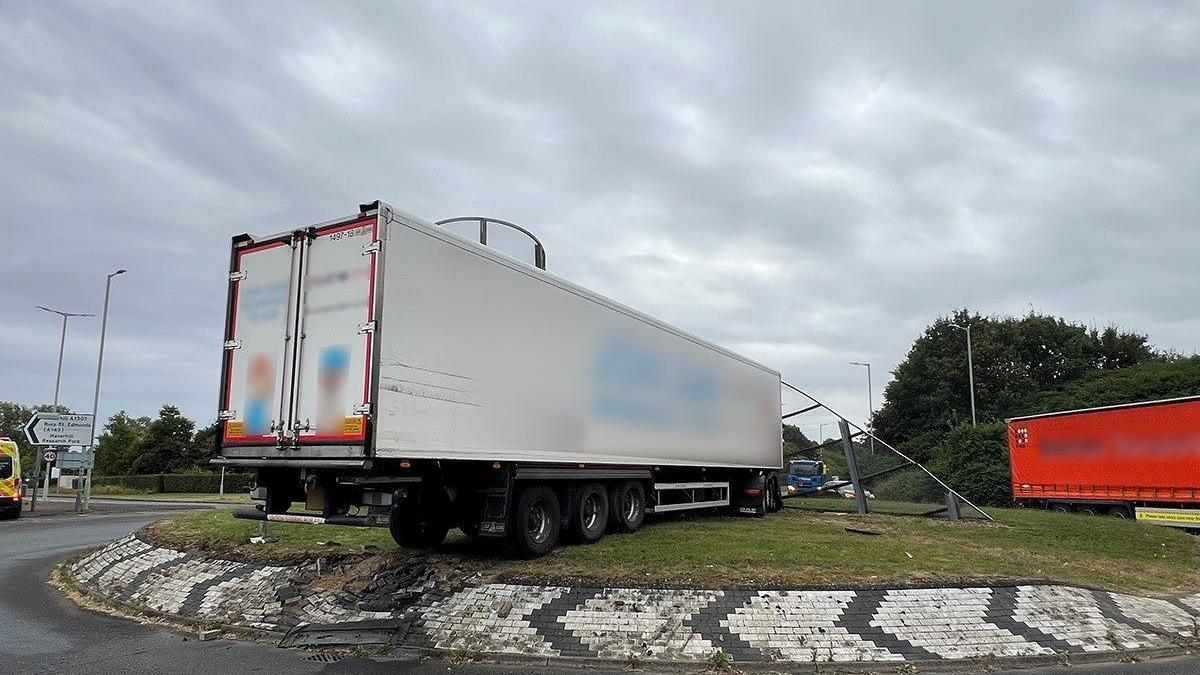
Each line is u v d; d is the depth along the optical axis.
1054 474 27.50
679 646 8.27
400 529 10.97
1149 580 12.74
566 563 10.31
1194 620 10.49
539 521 10.98
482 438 9.80
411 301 8.84
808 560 10.92
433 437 9.00
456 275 9.58
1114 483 25.17
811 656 8.26
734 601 9.11
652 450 14.39
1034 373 54.19
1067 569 12.62
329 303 8.74
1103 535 16.95
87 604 11.12
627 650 8.21
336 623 8.97
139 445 58.06
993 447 38.88
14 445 25.91
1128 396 43.41
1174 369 44.16
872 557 11.48
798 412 23.12
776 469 21.22
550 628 8.55
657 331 14.80
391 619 8.91
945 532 16.31
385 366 8.41
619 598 9.05
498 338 10.27
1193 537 18.42
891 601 9.48
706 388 16.97
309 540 12.20
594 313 12.64
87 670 7.66
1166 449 23.58
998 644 8.91
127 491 45.94
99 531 20.81
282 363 9.01
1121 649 9.15
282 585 10.16
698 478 17.58
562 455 11.46
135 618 10.17
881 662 8.28
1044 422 28.11
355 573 10.25
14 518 25.08
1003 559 12.78
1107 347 55.50
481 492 10.39
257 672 7.58
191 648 8.55
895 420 55.47
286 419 8.84
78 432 29.45
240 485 50.97
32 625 9.73
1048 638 9.20
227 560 11.38
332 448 8.43
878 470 21.67
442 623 8.77
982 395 51.59
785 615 8.91
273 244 9.34
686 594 9.17
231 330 9.52
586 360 12.30
